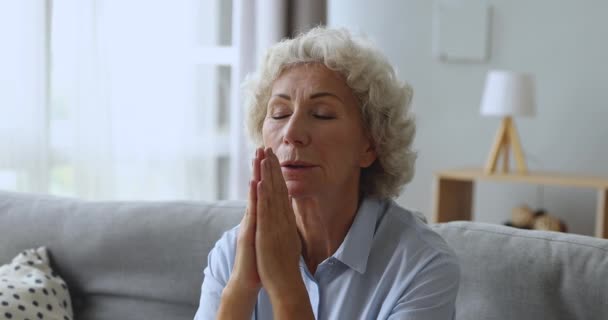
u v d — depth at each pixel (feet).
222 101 12.40
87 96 10.99
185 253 5.57
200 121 12.12
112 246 5.79
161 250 5.64
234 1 12.09
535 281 4.39
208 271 4.31
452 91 12.64
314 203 3.84
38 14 10.44
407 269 3.80
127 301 5.73
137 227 5.77
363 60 3.84
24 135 10.57
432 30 12.65
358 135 3.93
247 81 4.33
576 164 12.09
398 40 12.84
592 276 4.25
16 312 5.30
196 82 12.01
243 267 3.64
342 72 3.83
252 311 3.72
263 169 3.59
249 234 3.64
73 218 6.05
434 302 3.65
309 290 3.98
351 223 4.03
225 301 3.67
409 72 12.85
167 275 5.60
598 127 11.91
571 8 11.91
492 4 12.30
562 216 12.28
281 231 3.57
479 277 4.56
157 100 11.73
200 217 5.67
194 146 12.09
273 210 3.57
